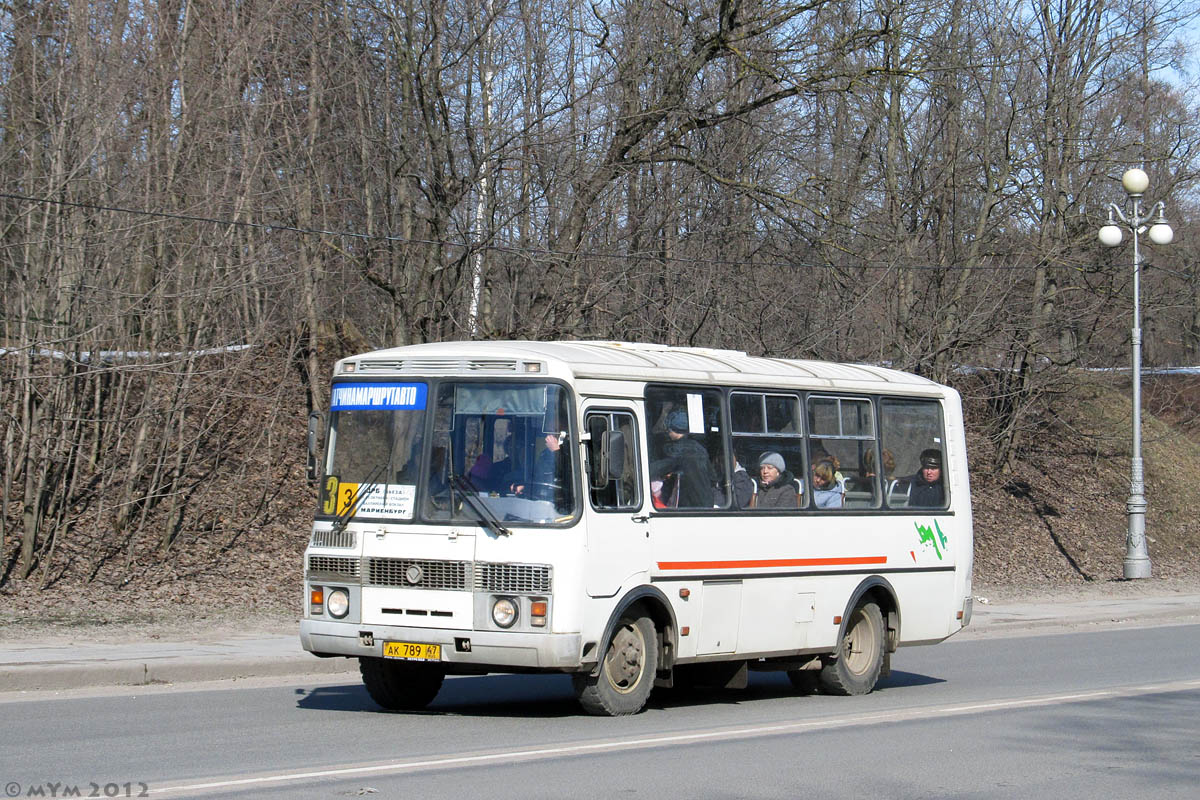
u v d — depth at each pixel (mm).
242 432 37531
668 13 36906
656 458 16750
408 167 33656
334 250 36156
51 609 26125
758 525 18031
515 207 36625
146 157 31156
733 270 40906
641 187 38438
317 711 16672
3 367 30328
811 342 42219
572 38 37188
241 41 32656
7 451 28531
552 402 15500
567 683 20938
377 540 15633
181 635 23406
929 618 21062
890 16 35656
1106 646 28219
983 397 52125
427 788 11461
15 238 30141
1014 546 49781
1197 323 66562
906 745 14750
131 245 31203
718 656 17359
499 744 14016
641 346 18438
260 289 34906
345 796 11008
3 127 29766
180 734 14492
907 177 48125
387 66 36812
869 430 20391
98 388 31094
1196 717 17391
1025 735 15695
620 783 11984
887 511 20359
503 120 35281
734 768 12961
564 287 35125
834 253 42406
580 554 15211
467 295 37312
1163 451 61250
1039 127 50094
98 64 30109
